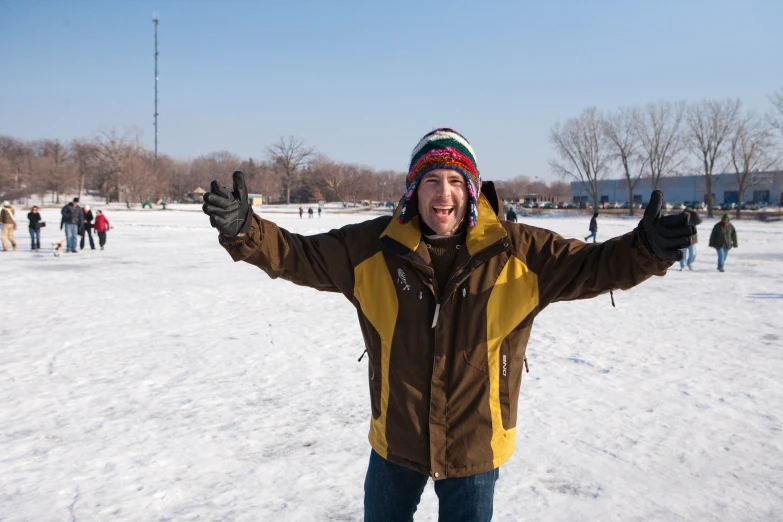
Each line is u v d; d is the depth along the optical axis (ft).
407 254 7.04
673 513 11.29
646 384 19.29
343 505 11.60
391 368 7.28
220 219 6.42
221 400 17.54
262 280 45.83
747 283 46.09
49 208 249.75
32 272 49.62
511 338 7.26
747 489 12.21
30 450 13.89
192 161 455.63
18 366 21.02
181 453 13.84
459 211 7.12
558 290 7.14
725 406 17.13
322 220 169.89
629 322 30.25
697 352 23.65
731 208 249.96
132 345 24.38
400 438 7.22
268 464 13.34
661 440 14.69
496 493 12.09
